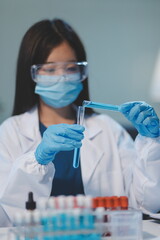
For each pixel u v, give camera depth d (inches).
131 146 75.1
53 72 66.4
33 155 56.2
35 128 71.0
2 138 69.5
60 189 66.9
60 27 69.3
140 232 42.6
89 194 67.6
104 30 155.5
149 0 156.6
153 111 56.1
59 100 67.7
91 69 155.0
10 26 149.6
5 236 47.6
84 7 154.6
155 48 156.9
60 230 39.7
